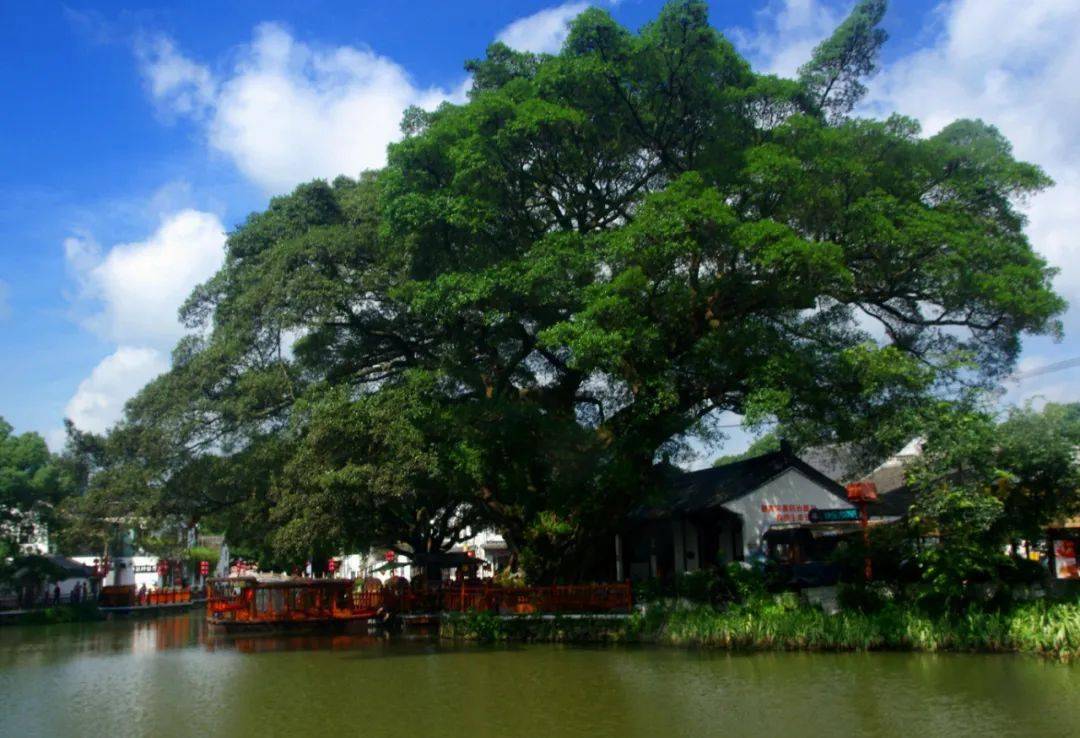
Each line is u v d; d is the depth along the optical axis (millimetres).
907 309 24719
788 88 23312
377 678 18422
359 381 29672
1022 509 19516
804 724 12602
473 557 37812
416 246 24641
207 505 30000
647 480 26469
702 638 21656
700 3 21859
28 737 13203
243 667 21312
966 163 23266
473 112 23234
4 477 41312
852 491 23547
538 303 23547
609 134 24547
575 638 24531
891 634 19625
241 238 30500
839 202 21344
